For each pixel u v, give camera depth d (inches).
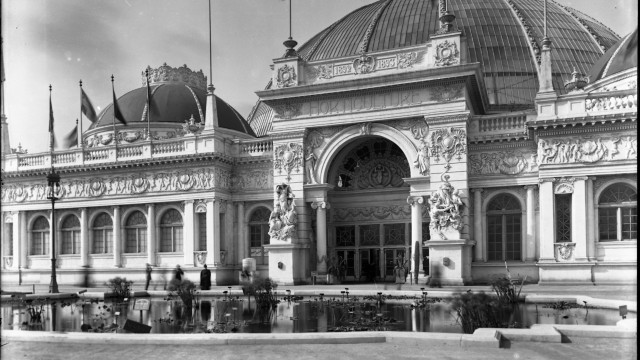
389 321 647.1
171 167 1635.1
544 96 1307.8
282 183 1505.9
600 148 1259.8
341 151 1517.0
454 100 1357.0
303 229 1485.0
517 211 1384.1
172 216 1658.5
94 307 887.7
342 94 1449.3
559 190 1291.8
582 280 1251.8
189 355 430.0
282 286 1339.8
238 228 1647.4
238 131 2076.8
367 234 1573.6
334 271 1461.6
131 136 1998.0
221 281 1574.8
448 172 1355.8
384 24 1876.2
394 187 1551.4
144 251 1684.3
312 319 681.6
